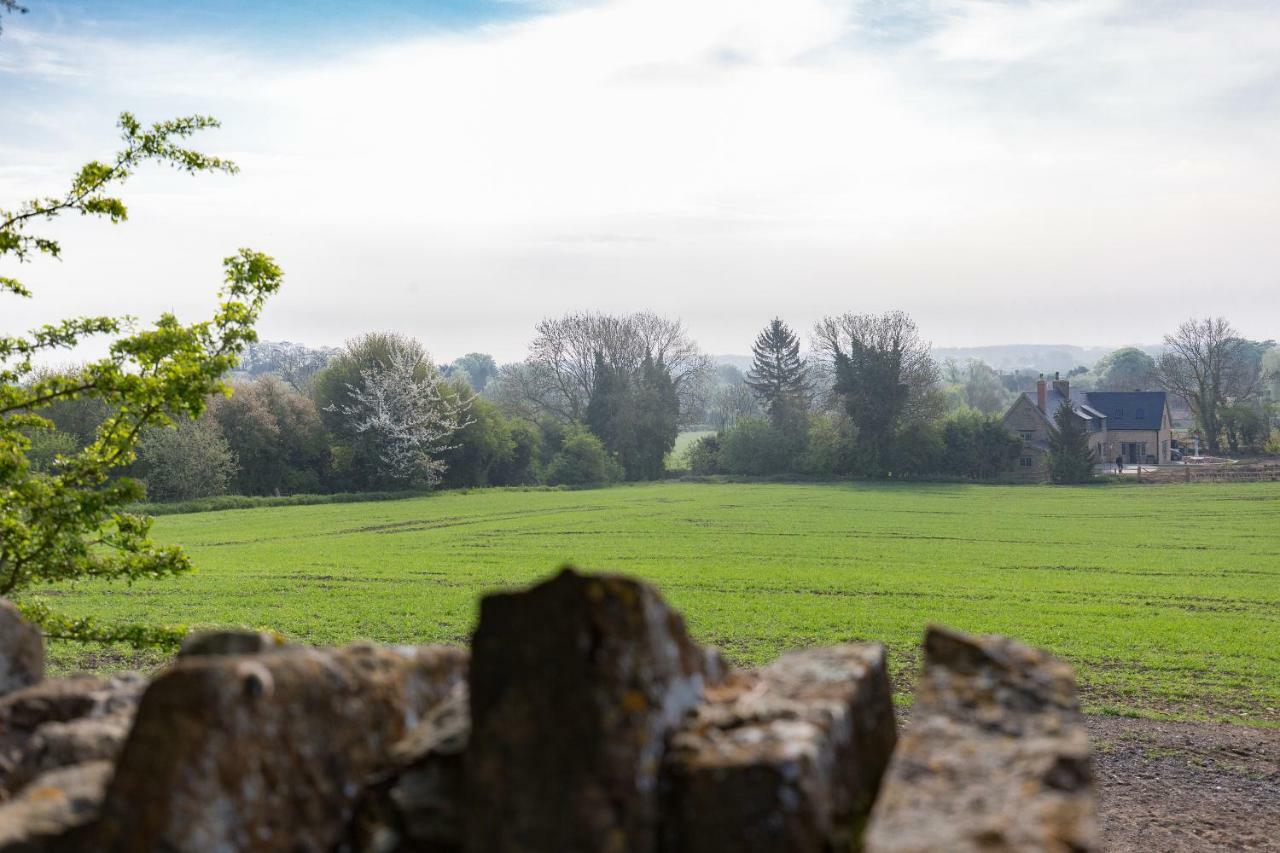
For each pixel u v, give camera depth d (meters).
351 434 93.19
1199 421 138.50
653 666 3.41
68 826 3.30
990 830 3.04
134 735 3.20
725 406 156.12
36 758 3.99
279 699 3.42
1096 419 140.00
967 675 3.88
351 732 3.67
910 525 63.72
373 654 3.99
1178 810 14.00
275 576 41.09
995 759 3.40
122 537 11.79
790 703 3.67
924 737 3.57
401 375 93.38
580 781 3.11
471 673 3.34
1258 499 80.62
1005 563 45.69
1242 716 19.84
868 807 3.71
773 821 3.14
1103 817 13.71
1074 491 92.19
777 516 69.94
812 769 3.27
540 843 3.10
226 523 64.50
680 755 3.33
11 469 11.20
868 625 30.47
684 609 33.25
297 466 89.75
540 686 3.22
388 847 3.44
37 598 12.05
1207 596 36.38
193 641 4.40
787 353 131.12
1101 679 23.34
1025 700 3.72
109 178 11.82
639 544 53.75
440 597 35.69
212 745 3.18
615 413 113.25
